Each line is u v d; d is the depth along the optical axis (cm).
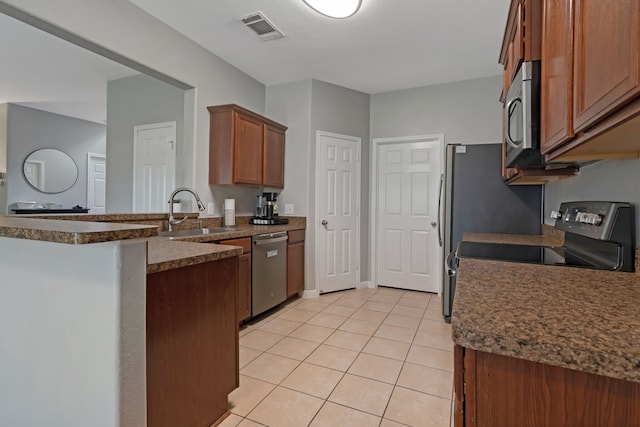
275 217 375
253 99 376
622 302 79
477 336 61
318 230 386
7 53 315
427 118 392
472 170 297
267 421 162
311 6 233
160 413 128
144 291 107
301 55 316
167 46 262
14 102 471
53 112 523
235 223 353
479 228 295
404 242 412
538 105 136
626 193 140
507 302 79
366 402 178
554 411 58
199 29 270
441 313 323
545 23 126
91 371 103
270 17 251
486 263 133
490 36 278
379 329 280
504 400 61
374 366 216
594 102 83
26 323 118
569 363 54
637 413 53
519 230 285
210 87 311
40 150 512
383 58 321
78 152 562
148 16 245
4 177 476
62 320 109
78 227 97
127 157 371
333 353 235
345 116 402
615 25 72
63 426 111
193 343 145
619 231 130
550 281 101
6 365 125
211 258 150
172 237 232
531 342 57
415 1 230
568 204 192
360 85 395
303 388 191
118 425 99
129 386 102
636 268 127
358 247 418
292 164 388
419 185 404
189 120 297
